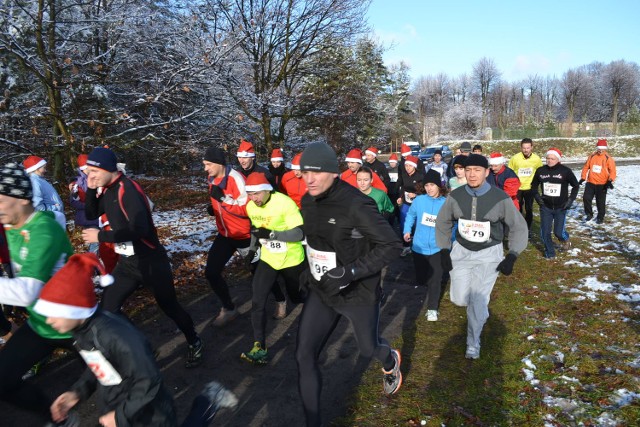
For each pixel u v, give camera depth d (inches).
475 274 167.0
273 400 146.8
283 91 697.6
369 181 242.7
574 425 128.0
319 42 746.2
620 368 156.9
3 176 104.6
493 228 163.9
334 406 142.3
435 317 209.3
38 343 108.6
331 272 114.6
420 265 224.1
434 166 450.0
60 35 463.2
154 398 87.0
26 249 106.4
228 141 608.1
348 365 168.7
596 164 420.8
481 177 160.1
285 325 207.2
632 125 2042.3
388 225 117.2
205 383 156.9
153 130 534.0
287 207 168.2
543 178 305.3
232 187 191.5
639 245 329.1
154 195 613.9
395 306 231.1
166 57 496.4
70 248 114.5
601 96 3100.4
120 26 470.3
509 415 133.4
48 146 470.3
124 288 151.9
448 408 138.1
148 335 193.8
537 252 324.8
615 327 190.7
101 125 478.6
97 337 85.7
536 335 185.9
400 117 1908.2
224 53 479.2
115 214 143.2
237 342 188.7
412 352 177.9
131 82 522.6
